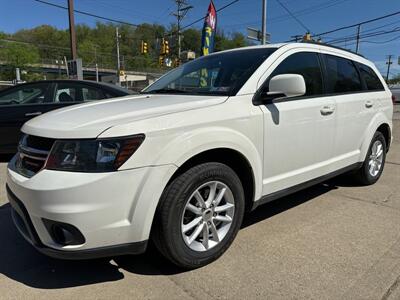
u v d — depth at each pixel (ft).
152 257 9.99
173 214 8.45
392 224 12.10
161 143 8.16
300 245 10.59
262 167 10.42
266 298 8.16
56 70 311.88
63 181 7.55
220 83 10.89
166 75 14.06
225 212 9.87
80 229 7.59
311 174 12.23
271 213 13.10
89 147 7.72
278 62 11.20
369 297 8.13
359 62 15.42
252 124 9.92
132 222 7.96
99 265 9.64
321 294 8.27
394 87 96.22
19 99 21.33
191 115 8.83
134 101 10.36
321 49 13.16
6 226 12.15
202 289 8.52
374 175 16.44
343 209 13.48
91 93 21.85
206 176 8.96
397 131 36.91
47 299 8.20
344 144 13.78
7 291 8.52
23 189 8.00
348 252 10.17
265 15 54.49
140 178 7.91
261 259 9.80
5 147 21.09
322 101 12.28
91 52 314.96
